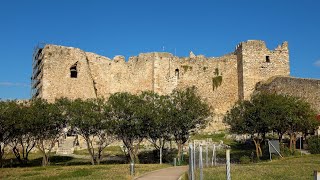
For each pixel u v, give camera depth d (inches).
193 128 2413.9
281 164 1619.1
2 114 2023.9
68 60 3265.3
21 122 2042.3
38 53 3437.5
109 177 1318.9
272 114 2220.7
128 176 1330.0
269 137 2817.4
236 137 2837.1
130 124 2172.7
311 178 1121.4
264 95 2381.9
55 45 3250.5
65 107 2212.1
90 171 1583.4
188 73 3548.2
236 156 2262.6
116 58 3565.5
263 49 3462.1
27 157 2341.3
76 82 3265.3
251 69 3420.3
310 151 2207.2
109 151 2694.4
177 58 3567.9
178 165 1937.7
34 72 3602.4
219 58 3580.2
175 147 2667.3
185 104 2363.4
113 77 3528.5
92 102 2268.7
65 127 2236.7
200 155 940.6
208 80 3548.2
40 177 1425.9
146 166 1811.0
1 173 1615.4
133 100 2273.6
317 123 2551.7
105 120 2183.8
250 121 2255.2
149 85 3499.0
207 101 3437.5
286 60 3476.9
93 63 3491.6
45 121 2113.7
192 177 949.2
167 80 3506.4
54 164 2202.3
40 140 2326.5
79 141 2844.5
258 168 1449.3
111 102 2229.3
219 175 1218.6
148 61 3528.5
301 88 3137.3
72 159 2429.9
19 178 1411.2
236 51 3590.1
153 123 2192.4
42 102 2262.6
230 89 3528.5
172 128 2274.9
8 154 2637.8
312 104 3105.3
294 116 2309.3
